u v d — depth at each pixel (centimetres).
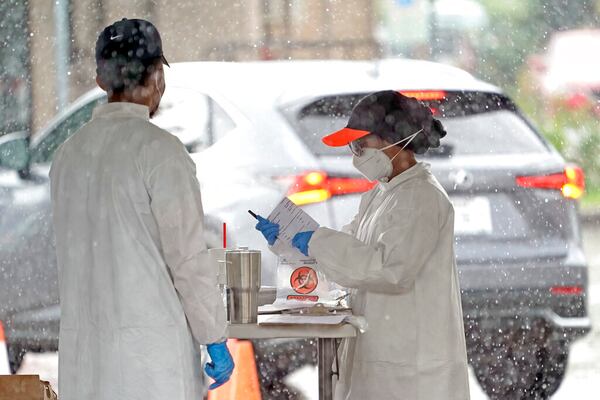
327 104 2017
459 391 1273
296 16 4803
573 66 5184
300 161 1959
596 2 5300
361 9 4953
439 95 1986
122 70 1166
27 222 2194
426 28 5162
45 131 2273
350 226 1386
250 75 2112
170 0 4516
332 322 1206
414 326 1262
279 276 1341
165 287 1144
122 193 1136
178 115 2105
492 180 1891
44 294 2169
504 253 1878
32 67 4059
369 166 1290
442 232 1277
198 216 1144
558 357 1917
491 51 5247
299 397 1892
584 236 3278
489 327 1880
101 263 1145
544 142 1956
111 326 1140
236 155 2011
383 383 1266
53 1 4103
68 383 1173
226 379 1191
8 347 2134
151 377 1133
